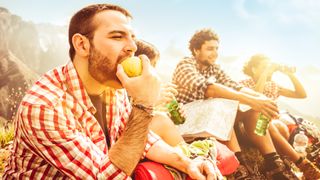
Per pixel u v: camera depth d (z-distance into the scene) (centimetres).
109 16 122
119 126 150
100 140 130
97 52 121
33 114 112
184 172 143
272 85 448
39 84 122
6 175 133
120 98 151
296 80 464
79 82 126
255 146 346
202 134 268
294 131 368
